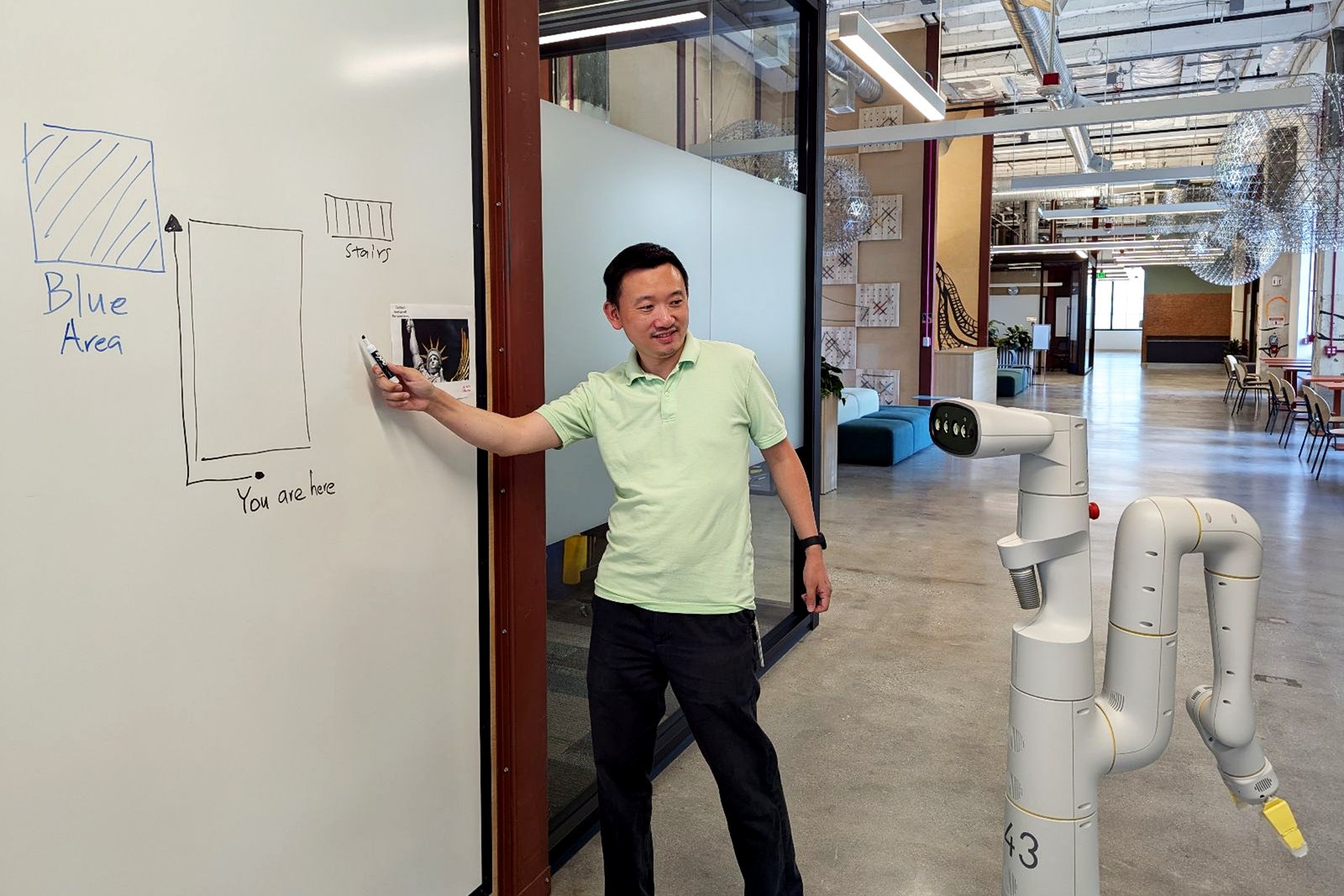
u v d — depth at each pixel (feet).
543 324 6.70
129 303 3.72
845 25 17.03
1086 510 5.04
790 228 11.86
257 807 4.45
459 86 5.63
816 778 8.65
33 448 3.42
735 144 10.96
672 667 5.65
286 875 4.64
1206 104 22.58
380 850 5.29
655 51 9.57
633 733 5.91
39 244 3.39
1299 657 11.60
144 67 3.72
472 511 5.94
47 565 3.49
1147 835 7.68
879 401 33.06
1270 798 5.37
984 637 12.48
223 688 4.23
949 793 8.38
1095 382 62.13
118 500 3.72
